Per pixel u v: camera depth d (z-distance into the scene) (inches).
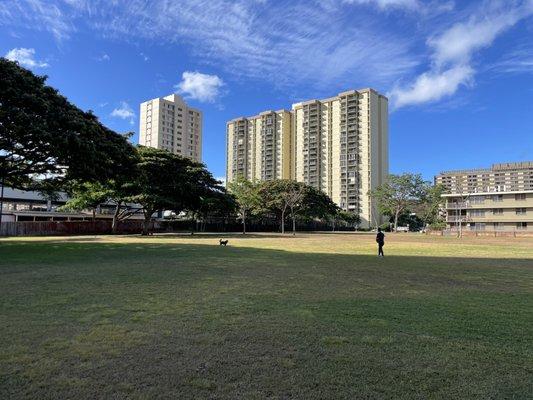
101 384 150.9
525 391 148.7
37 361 172.9
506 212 2859.3
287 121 5054.1
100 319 242.7
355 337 211.0
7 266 504.1
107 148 827.4
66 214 2293.3
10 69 682.2
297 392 145.8
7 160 796.0
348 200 4559.5
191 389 147.3
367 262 618.8
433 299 318.3
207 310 269.7
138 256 660.1
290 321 242.5
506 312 273.9
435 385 153.0
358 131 4557.1
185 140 4896.7
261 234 2209.6
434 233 2861.7
